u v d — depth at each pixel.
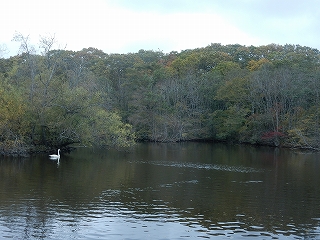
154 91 91.00
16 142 46.25
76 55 120.56
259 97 82.44
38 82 48.66
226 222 21.38
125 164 43.44
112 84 98.50
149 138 87.88
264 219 22.14
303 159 52.97
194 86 94.19
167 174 36.91
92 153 54.81
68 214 22.02
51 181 31.38
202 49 134.50
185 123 88.31
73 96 48.75
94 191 28.20
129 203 25.00
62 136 49.22
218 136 86.44
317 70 77.06
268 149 70.69
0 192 26.80
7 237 17.97
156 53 142.25
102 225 20.25
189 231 19.69
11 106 45.75
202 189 30.06
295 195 28.50
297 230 20.27
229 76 89.75
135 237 18.62
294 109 76.56
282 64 88.06
